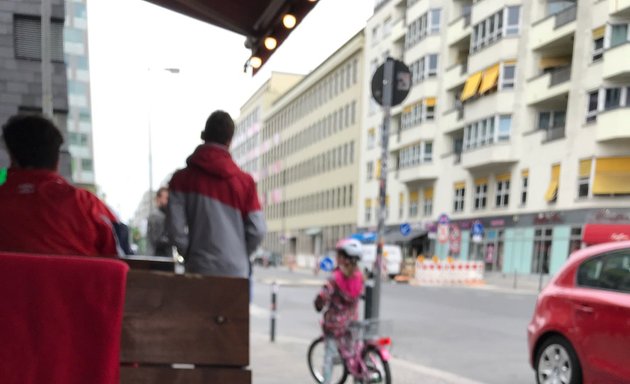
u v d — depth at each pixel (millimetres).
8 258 1620
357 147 46344
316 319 11750
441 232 23703
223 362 1815
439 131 33906
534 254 25250
